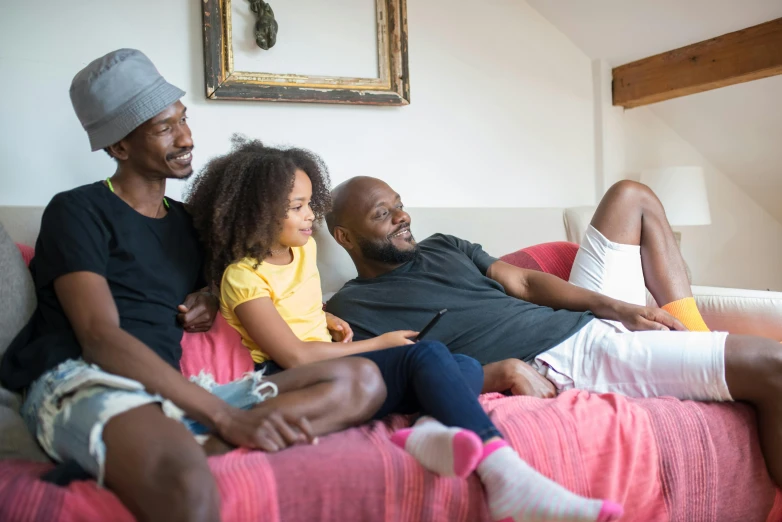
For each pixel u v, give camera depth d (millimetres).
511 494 1065
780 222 3637
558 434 1245
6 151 1997
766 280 3643
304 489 1035
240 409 1153
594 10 2824
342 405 1231
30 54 2027
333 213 1881
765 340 1417
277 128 2377
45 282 1251
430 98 2678
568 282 1858
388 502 1084
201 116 2262
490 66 2816
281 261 1508
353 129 2516
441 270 1820
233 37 2285
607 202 1914
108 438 1003
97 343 1145
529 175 2938
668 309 1854
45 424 1128
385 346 1467
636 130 3242
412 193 2656
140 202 1415
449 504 1124
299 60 2400
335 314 1729
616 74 3121
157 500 925
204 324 1437
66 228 1253
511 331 1665
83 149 2098
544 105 2969
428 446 1097
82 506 935
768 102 3000
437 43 2688
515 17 2873
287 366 1360
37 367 1203
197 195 1520
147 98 1345
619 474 1274
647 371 1501
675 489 1310
